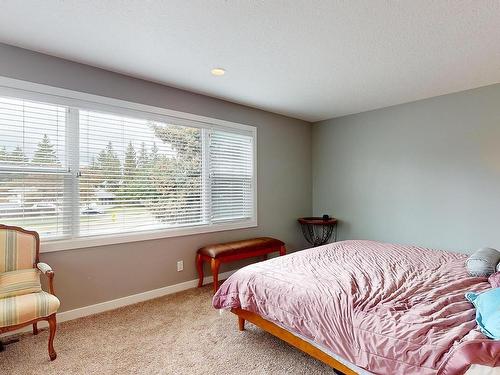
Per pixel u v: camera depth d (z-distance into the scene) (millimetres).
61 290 2525
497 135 3131
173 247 3268
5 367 1860
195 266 3471
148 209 3088
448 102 3465
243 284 2191
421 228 3711
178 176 3328
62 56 2480
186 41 2230
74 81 2582
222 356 1993
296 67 2701
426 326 1362
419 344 1290
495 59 2537
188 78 2973
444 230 3516
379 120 4105
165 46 2312
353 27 2025
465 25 1997
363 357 1428
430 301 1639
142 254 3020
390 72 2818
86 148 2670
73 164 2598
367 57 2494
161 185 3182
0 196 2271
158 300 3014
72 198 2596
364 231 4297
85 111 2660
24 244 2178
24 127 2357
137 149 3000
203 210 3557
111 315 2645
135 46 2312
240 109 3912
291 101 3764
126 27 2037
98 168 2742
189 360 1946
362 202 4309
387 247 3039
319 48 2332
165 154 3215
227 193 3803
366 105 3938
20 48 2328
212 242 3631
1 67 2254
